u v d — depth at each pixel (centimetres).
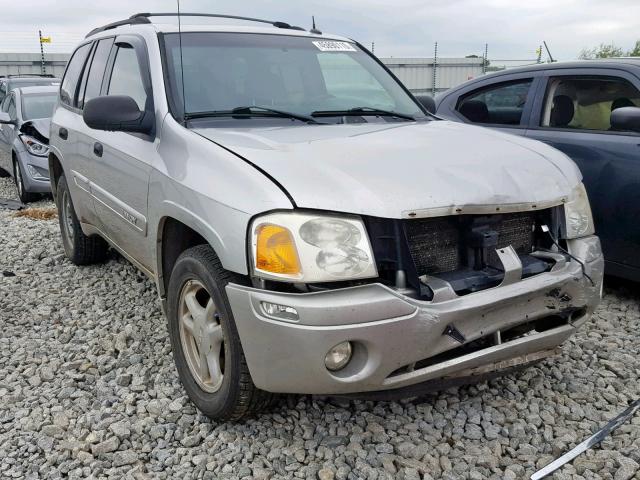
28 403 322
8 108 1109
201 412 300
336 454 274
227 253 255
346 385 247
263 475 260
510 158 297
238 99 350
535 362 297
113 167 385
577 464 260
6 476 265
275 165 263
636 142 418
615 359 357
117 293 476
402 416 300
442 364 256
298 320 238
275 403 292
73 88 513
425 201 251
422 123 372
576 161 446
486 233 264
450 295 250
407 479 256
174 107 334
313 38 420
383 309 239
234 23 417
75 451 280
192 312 296
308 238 242
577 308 293
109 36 455
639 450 266
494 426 290
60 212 554
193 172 287
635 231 416
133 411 312
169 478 263
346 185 251
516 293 261
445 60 2488
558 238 296
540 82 493
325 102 375
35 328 415
